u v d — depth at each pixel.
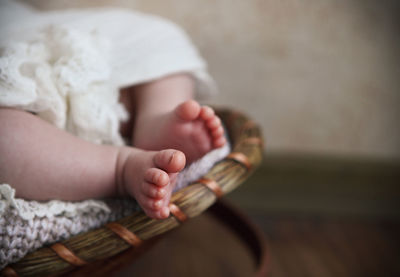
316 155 0.93
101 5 0.80
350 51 0.85
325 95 0.89
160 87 0.50
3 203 0.37
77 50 0.44
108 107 0.45
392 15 0.82
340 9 0.82
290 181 0.94
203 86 0.56
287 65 0.86
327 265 0.75
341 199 0.95
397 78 0.87
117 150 0.41
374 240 0.85
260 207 0.94
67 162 0.40
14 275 0.36
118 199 0.42
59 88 0.43
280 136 0.92
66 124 0.44
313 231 0.87
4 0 0.58
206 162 0.42
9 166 0.38
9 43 0.44
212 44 0.84
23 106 0.41
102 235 0.37
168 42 0.53
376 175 0.94
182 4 0.81
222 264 0.73
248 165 0.42
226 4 0.81
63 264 0.37
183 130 0.41
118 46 0.51
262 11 0.82
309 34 0.84
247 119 0.51
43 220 0.38
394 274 0.73
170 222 0.38
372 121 0.91
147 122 0.47
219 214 0.67
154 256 0.74
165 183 0.35
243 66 0.86
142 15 0.58
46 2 0.77
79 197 0.41
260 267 0.55
